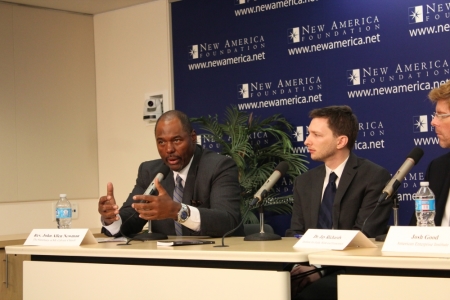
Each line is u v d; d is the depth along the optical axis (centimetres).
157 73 513
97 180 539
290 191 448
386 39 418
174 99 510
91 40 542
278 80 464
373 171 294
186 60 505
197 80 500
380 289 159
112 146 532
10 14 493
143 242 248
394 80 414
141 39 521
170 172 303
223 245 213
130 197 309
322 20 444
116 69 532
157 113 507
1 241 407
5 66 489
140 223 303
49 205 509
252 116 467
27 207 496
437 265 150
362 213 289
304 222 309
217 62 492
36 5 507
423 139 403
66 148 521
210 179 291
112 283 212
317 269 222
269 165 448
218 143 468
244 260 182
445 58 395
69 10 527
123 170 527
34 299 234
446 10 396
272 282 177
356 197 291
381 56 420
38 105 506
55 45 518
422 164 403
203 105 498
